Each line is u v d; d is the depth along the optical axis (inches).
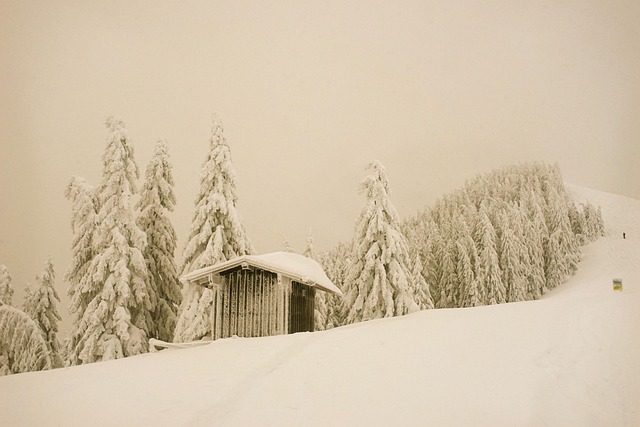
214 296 849.5
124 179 1100.5
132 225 1090.7
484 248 2250.2
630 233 3535.9
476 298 2106.3
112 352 984.3
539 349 422.0
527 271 2335.1
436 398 331.6
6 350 1059.9
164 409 335.6
